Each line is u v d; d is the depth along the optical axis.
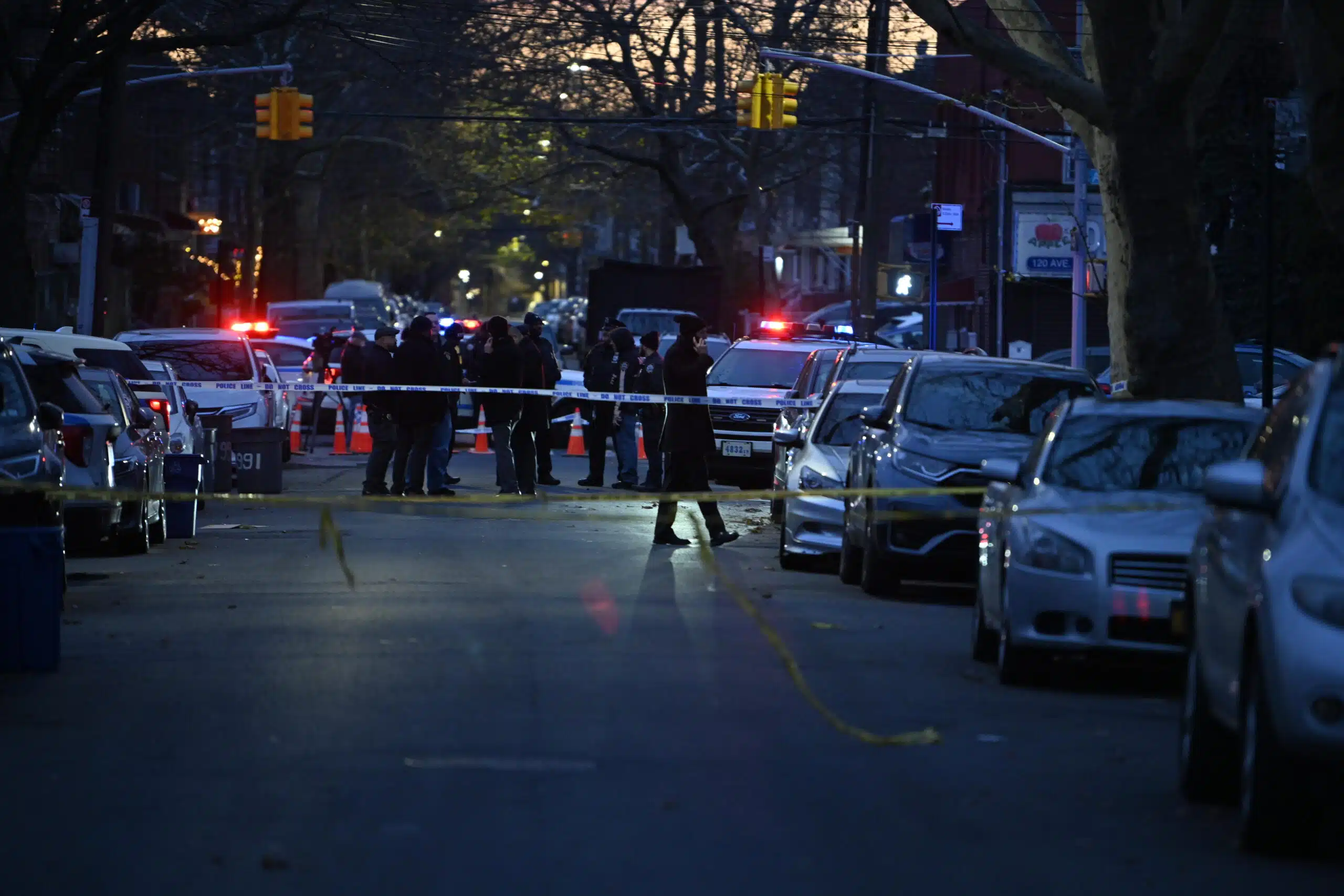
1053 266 114.94
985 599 29.41
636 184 167.00
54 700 24.44
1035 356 116.44
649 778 20.23
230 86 134.75
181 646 29.14
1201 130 92.94
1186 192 44.59
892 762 21.48
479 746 21.69
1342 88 39.22
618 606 34.66
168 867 16.36
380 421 59.34
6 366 33.09
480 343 69.12
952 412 39.69
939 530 36.91
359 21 95.06
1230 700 18.33
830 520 41.78
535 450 63.09
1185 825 18.72
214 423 70.44
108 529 41.12
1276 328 89.31
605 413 65.75
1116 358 56.53
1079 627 26.62
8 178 72.19
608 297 115.06
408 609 33.56
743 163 133.00
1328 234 86.81
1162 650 26.27
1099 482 28.69
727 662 28.42
